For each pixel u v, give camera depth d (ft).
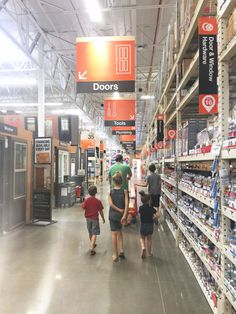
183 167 16.39
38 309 9.35
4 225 19.75
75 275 12.18
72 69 40.96
